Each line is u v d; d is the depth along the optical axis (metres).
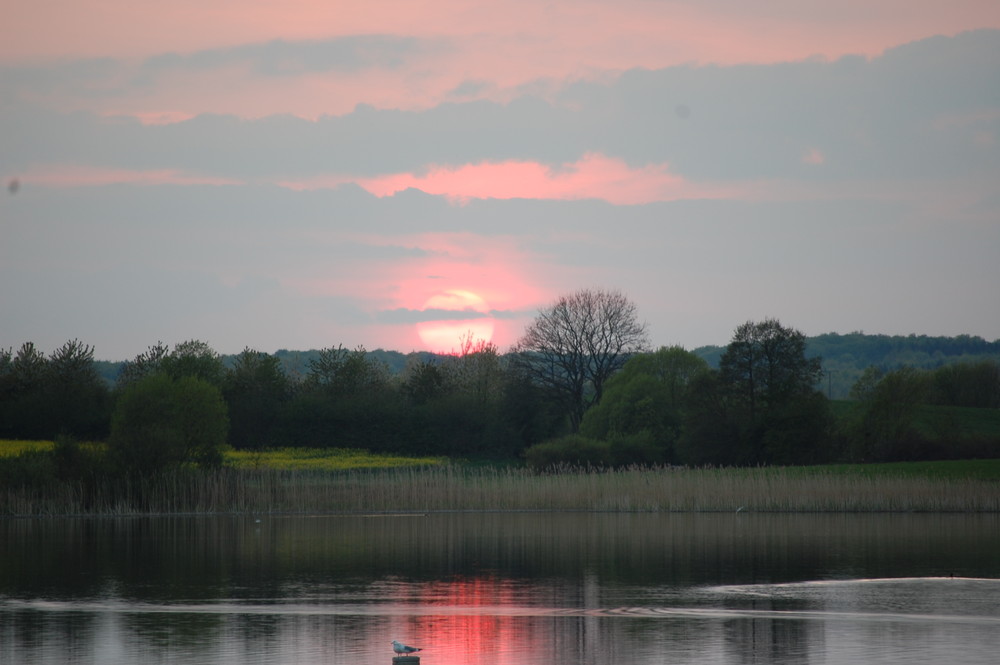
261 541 115.75
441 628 63.62
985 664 52.47
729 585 80.75
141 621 65.75
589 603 72.50
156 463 164.88
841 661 53.47
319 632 62.25
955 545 108.19
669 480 171.00
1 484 157.75
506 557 99.56
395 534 123.88
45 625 64.19
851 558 97.31
